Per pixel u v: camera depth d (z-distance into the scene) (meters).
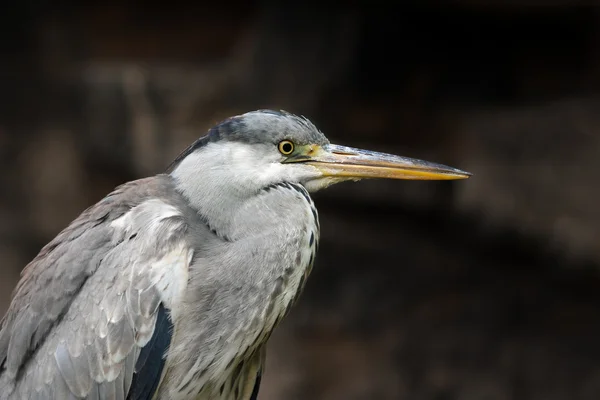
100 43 13.91
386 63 12.11
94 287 5.24
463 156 11.46
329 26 12.23
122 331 5.12
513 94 11.80
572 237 10.95
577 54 11.59
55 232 13.61
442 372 11.76
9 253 13.55
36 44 13.58
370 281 12.21
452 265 12.09
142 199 5.55
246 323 5.32
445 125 11.80
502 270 11.95
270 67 12.66
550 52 11.69
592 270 11.16
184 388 5.30
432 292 12.09
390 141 11.96
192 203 5.51
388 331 12.05
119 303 5.15
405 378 11.82
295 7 12.37
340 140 12.09
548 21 11.45
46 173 13.59
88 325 5.18
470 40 11.84
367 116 12.16
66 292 5.30
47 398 5.21
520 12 11.29
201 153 5.57
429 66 12.05
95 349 5.15
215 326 5.25
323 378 12.00
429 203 11.66
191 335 5.24
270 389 11.98
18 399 5.32
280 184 5.61
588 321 11.50
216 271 5.28
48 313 5.32
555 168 11.01
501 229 11.38
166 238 5.25
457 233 11.89
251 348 5.50
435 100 11.95
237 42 13.77
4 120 13.55
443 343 11.84
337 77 12.25
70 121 13.61
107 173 13.66
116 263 5.25
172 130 13.14
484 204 11.32
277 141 5.62
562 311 11.65
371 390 11.82
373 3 11.84
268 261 5.37
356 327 12.15
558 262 11.38
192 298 5.24
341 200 12.13
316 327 12.25
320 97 12.31
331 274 12.33
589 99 11.39
